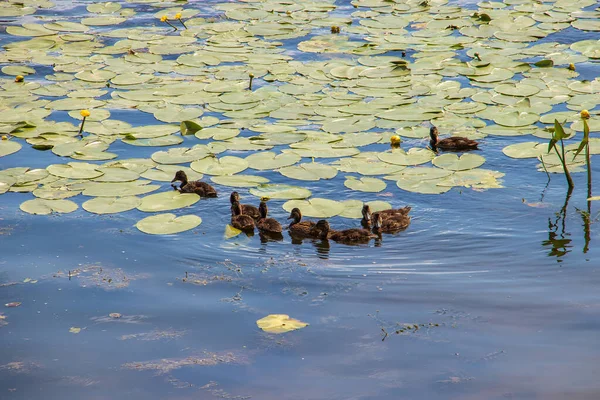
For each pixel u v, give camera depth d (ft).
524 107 65.31
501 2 97.30
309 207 50.55
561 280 40.86
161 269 42.93
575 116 62.95
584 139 50.98
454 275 41.91
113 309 38.75
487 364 33.73
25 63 77.77
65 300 39.55
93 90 70.90
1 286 40.78
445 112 65.36
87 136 61.00
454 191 52.34
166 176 54.29
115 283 41.27
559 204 50.19
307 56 80.33
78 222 48.08
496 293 39.75
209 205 51.06
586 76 72.28
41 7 97.04
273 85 71.92
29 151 58.39
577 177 53.98
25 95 69.36
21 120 63.57
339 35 86.89
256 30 88.84
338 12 96.27
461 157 57.21
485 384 32.30
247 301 39.45
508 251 44.47
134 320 37.76
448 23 89.86
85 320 37.78
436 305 38.73
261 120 64.23
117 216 49.06
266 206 49.93
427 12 94.94
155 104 67.62
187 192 52.54
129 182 53.42
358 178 54.24
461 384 32.35
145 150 58.85
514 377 32.73
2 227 47.19
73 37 85.81
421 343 35.42
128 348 35.45
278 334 36.35
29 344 35.81
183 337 36.27
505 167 55.83
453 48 81.66
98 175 54.13
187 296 39.99
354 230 46.57
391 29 89.10
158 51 81.56
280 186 53.57
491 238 46.11
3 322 37.58
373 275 42.11
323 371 33.55
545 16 90.63
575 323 36.68
